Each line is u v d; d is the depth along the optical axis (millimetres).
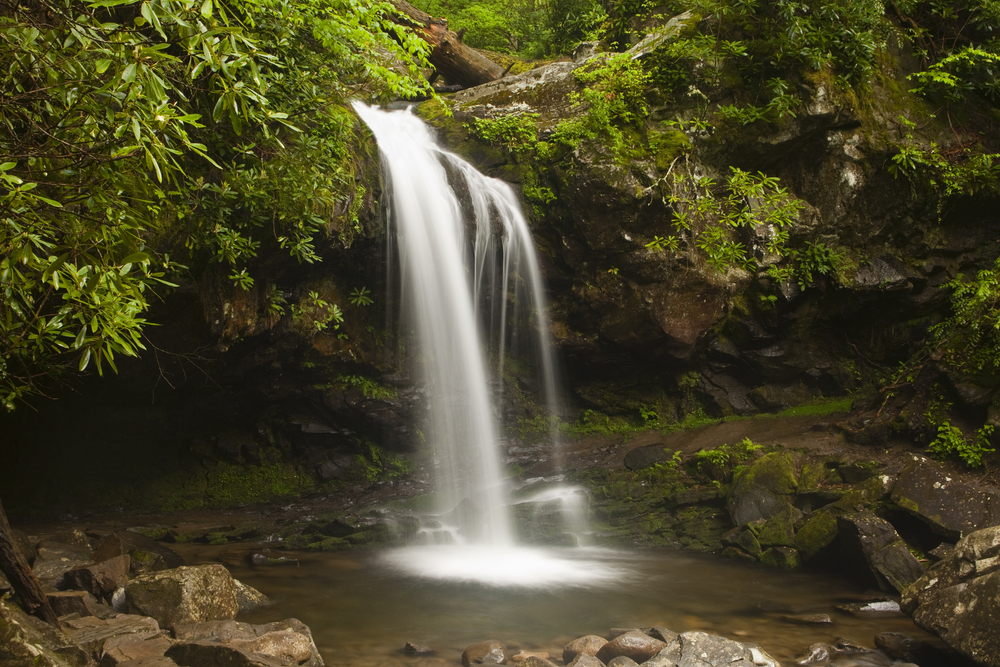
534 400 11734
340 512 9859
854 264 10438
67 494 10609
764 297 10477
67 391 10164
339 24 7348
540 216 10641
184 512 10688
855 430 9109
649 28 11680
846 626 5832
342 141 8414
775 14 10156
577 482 9992
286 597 6648
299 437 11359
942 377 8648
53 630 4406
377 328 11047
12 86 3494
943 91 10750
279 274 9328
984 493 7070
